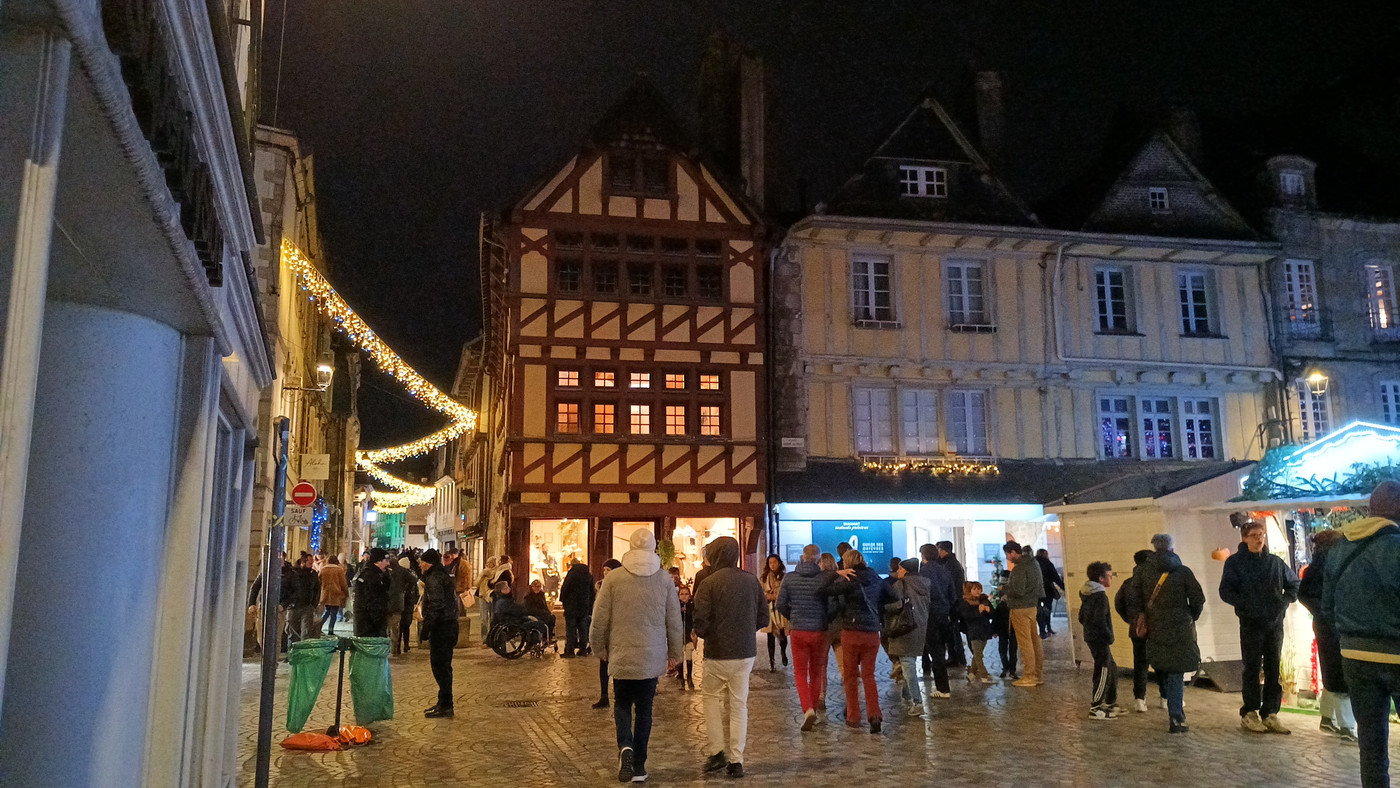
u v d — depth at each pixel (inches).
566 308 845.2
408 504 2252.7
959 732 342.3
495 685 484.1
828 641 370.6
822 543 869.8
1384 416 983.0
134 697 164.2
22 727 146.2
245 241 231.3
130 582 163.0
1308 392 978.7
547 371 834.2
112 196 122.0
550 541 829.2
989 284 938.7
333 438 1441.9
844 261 919.7
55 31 89.4
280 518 263.4
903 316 917.8
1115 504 488.4
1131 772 280.1
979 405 929.5
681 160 890.1
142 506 168.1
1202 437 961.5
